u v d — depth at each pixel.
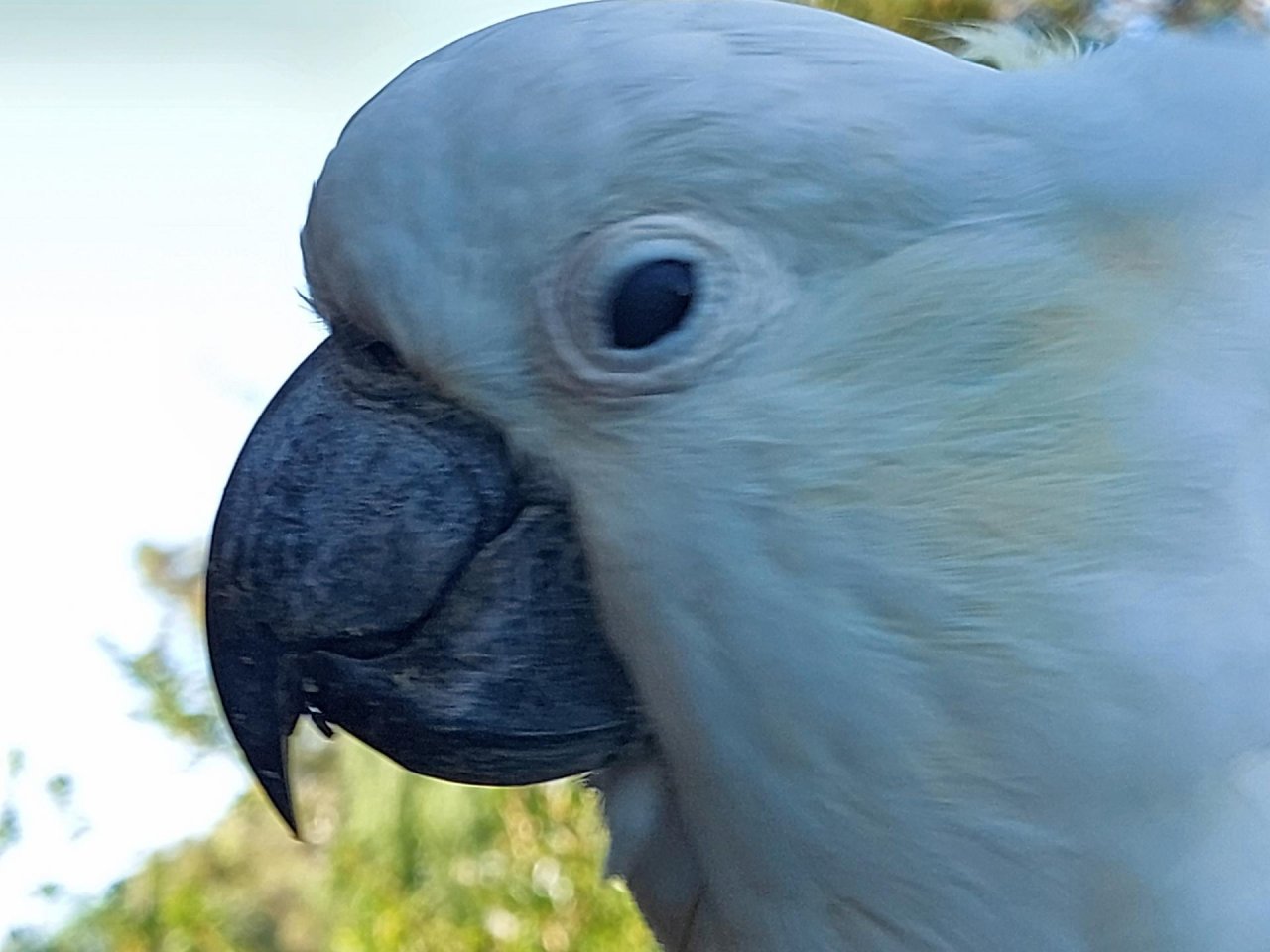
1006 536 0.19
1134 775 0.19
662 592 0.20
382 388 0.21
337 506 0.21
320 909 0.83
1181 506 0.19
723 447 0.19
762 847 0.20
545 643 0.21
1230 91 0.20
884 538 0.19
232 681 0.22
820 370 0.19
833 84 0.19
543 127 0.19
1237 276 0.19
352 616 0.21
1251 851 0.19
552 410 0.20
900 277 0.19
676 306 0.19
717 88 0.19
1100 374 0.19
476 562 0.21
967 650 0.19
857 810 0.19
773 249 0.19
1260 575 0.19
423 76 0.20
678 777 0.20
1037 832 0.19
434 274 0.20
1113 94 0.20
